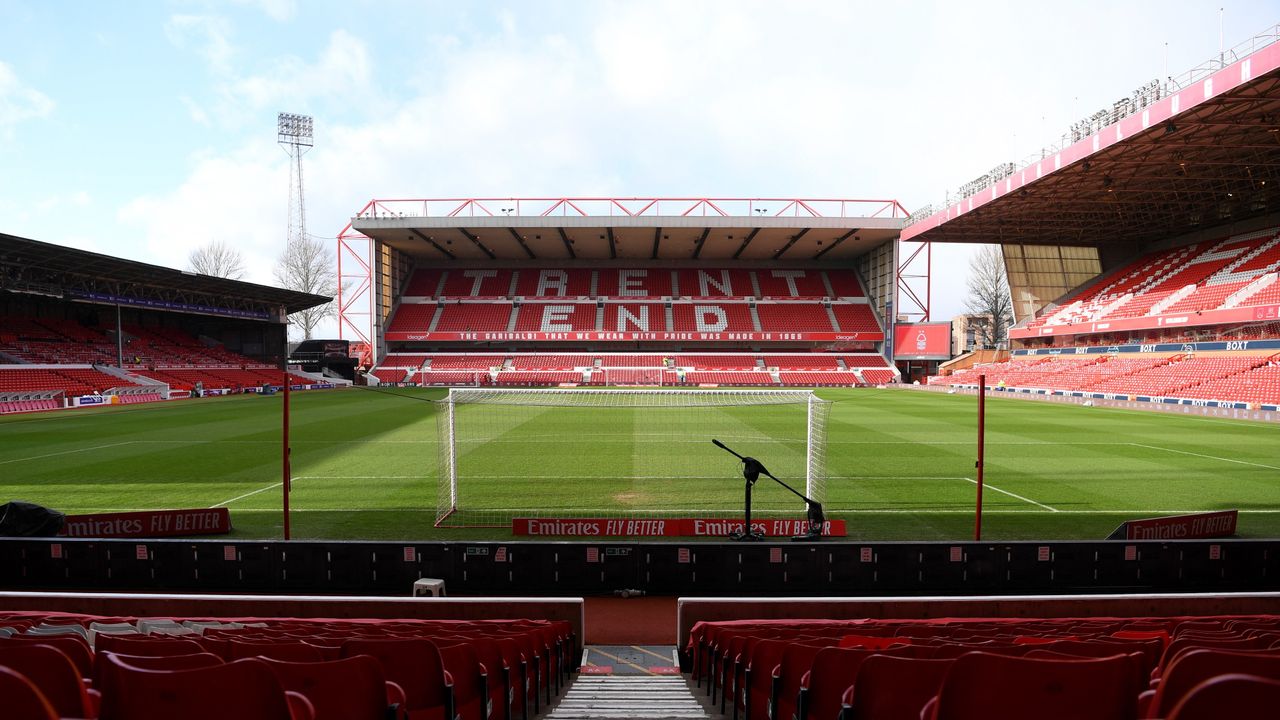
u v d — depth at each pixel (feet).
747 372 173.27
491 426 75.00
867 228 154.51
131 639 9.11
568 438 64.90
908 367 180.45
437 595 22.71
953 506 37.37
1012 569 24.06
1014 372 137.90
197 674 6.21
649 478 45.11
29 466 48.44
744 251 188.44
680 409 93.15
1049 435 67.21
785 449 57.72
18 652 6.91
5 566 24.21
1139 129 78.28
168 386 120.06
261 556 24.20
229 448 57.52
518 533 31.81
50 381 104.47
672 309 187.11
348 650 9.03
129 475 45.21
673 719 12.38
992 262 210.59
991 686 6.39
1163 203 114.01
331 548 24.25
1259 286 103.76
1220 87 67.72
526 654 13.19
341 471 47.09
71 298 108.27
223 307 143.74
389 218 152.97
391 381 166.40
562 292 191.62
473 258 198.49
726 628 14.62
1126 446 59.52
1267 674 6.20
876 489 41.86
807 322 182.29
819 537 30.22
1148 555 24.00
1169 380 103.24
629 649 19.81
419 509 36.29
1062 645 9.10
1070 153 90.02
